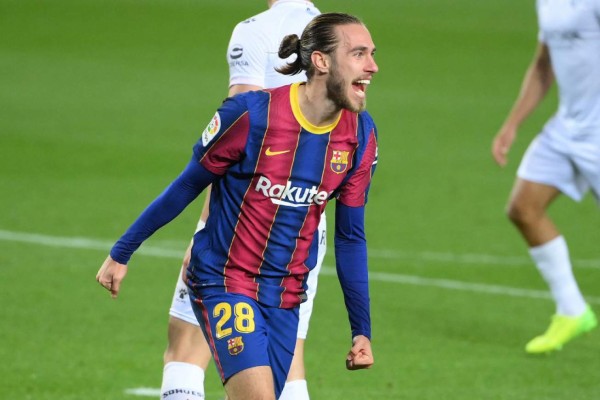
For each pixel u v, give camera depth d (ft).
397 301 83.30
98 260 92.27
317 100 40.65
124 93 194.08
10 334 71.36
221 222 42.09
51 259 91.97
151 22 272.51
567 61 70.95
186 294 47.80
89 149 147.13
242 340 41.16
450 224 111.14
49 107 178.70
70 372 64.13
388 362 67.97
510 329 76.64
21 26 258.57
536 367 67.92
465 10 319.27
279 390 43.57
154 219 42.65
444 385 63.57
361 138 41.81
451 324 77.41
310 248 43.29
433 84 217.15
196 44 250.16
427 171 139.44
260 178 41.04
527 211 71.41
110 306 78.95
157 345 70.23
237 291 41.98
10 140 151.12
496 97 204.54
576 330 70.85
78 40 247.70
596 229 110.42
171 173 134.21
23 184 124.67
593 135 70.59
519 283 89.97
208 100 190.08
